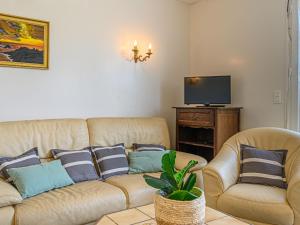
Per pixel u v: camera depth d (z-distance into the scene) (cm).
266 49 310
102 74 317
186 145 354
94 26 310
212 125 309
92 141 280
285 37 294
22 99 270
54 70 287
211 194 223
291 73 291
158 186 133
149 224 148
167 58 373
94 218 201
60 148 259
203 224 130
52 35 284
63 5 290
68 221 189
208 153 347
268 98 309
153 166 273
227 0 347
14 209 179
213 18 364
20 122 249
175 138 370
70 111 297
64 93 293
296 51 287
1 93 259
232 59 343
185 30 391
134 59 341
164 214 126
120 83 331
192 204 125
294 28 288
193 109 327
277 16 300
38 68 277
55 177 221
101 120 293
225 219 158
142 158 277
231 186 228
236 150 264
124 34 333
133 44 340
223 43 353
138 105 347
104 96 320
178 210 124
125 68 335
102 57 317
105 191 214
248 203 200
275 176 230
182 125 342
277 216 188
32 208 182
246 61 328
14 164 220
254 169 238
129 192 220
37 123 256
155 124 322
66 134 266
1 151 228
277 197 200
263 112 313
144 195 225
